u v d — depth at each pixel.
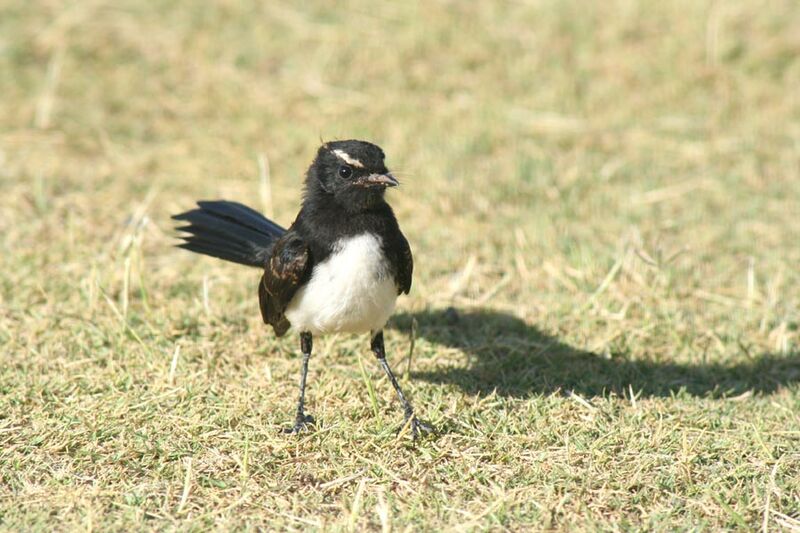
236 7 20.36
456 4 20.70
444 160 16.67
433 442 9.80
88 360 11.12
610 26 20.17
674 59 19.38
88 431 9.72
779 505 8.89
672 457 9.59
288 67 19.11
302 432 9.93
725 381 11.42
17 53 18.83
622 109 18.31
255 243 11.76
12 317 12.04
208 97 18.31
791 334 12.30
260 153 16.80
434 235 14.70
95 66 18.81
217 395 10.59
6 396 10.32
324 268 9.87
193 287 13.03
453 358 11.73
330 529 8.38
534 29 20.16
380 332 10.55
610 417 10.34
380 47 19.56
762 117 18.05
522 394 10.88
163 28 19.75
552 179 16.28
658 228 14.87
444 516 8.63
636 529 8.51
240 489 8.98
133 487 8.96
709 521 8.70
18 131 17.16
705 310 12.86
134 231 13.92
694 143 17.38
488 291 13.32
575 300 13.04
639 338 12.12
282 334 10.96
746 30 20.06
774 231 14.82
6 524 8.34
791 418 10.48
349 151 9.83
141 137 17.27
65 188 15.59
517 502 8.81
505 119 17.97
